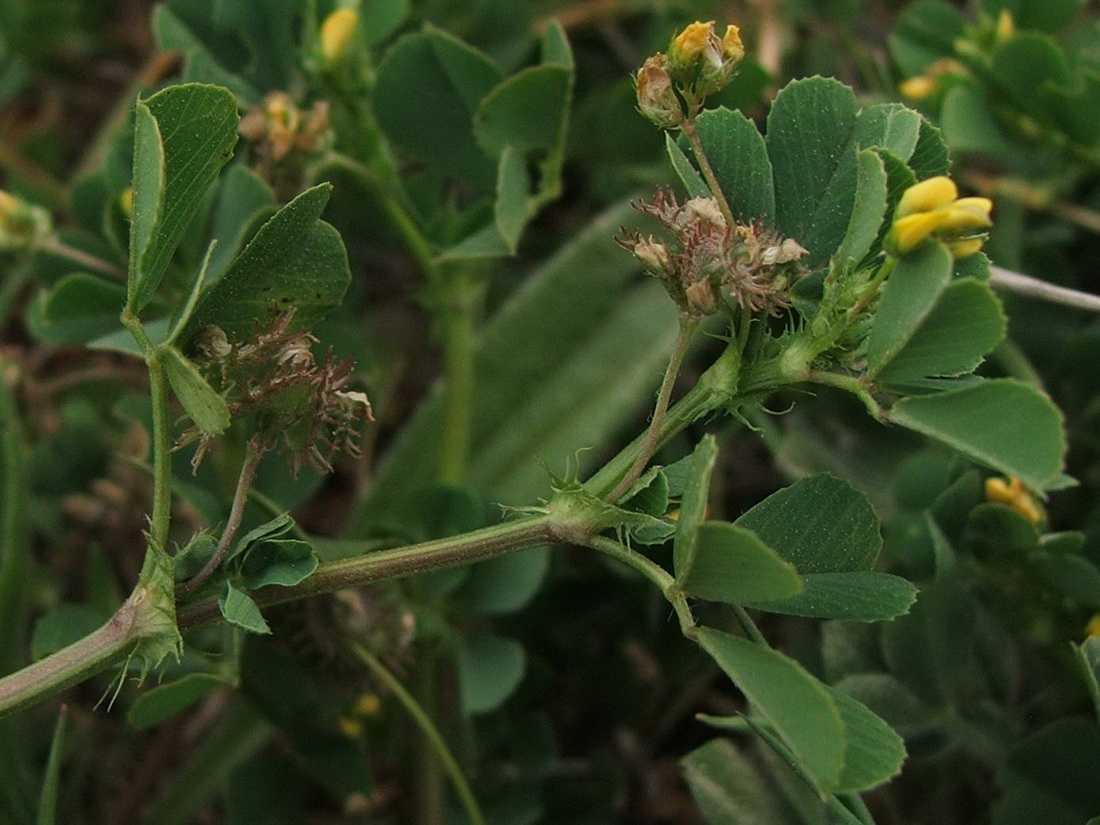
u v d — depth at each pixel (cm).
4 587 17
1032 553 17
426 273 19
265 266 14
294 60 19
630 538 14
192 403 13
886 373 13
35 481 21
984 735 17
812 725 12
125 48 28
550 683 21
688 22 23
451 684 19
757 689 12
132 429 21
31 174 26
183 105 13
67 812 20
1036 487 12
